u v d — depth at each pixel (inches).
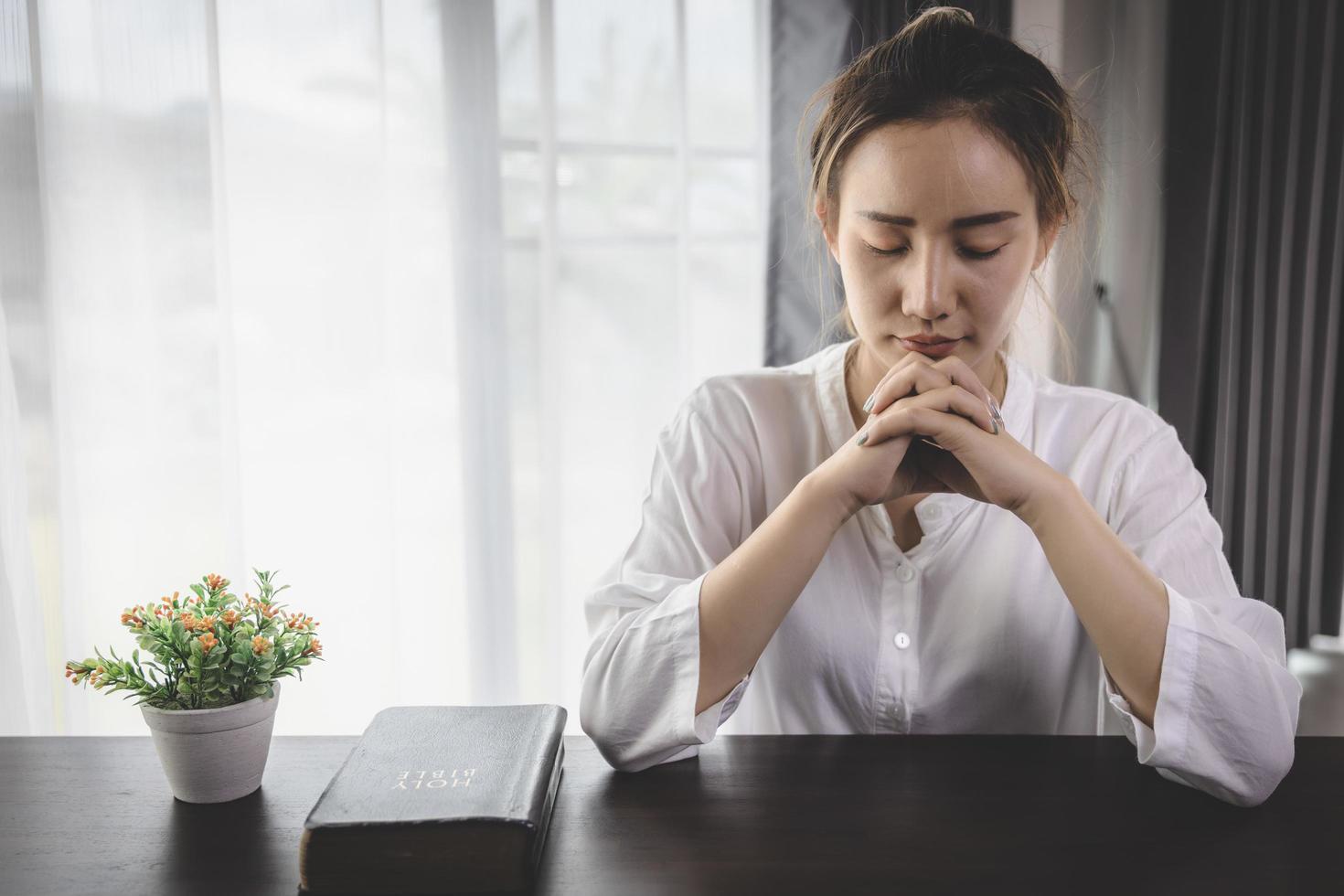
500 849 27.7
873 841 30.8
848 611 42.4
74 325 76.0
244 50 78.3
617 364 89.9
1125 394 94.2
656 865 29.5
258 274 80.0
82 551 77.1
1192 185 88.6
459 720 34.9
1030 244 35.1
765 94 86.1
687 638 35.4
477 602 86.1
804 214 82.6
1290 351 89.0
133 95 75.4
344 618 82.9
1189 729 33.2
